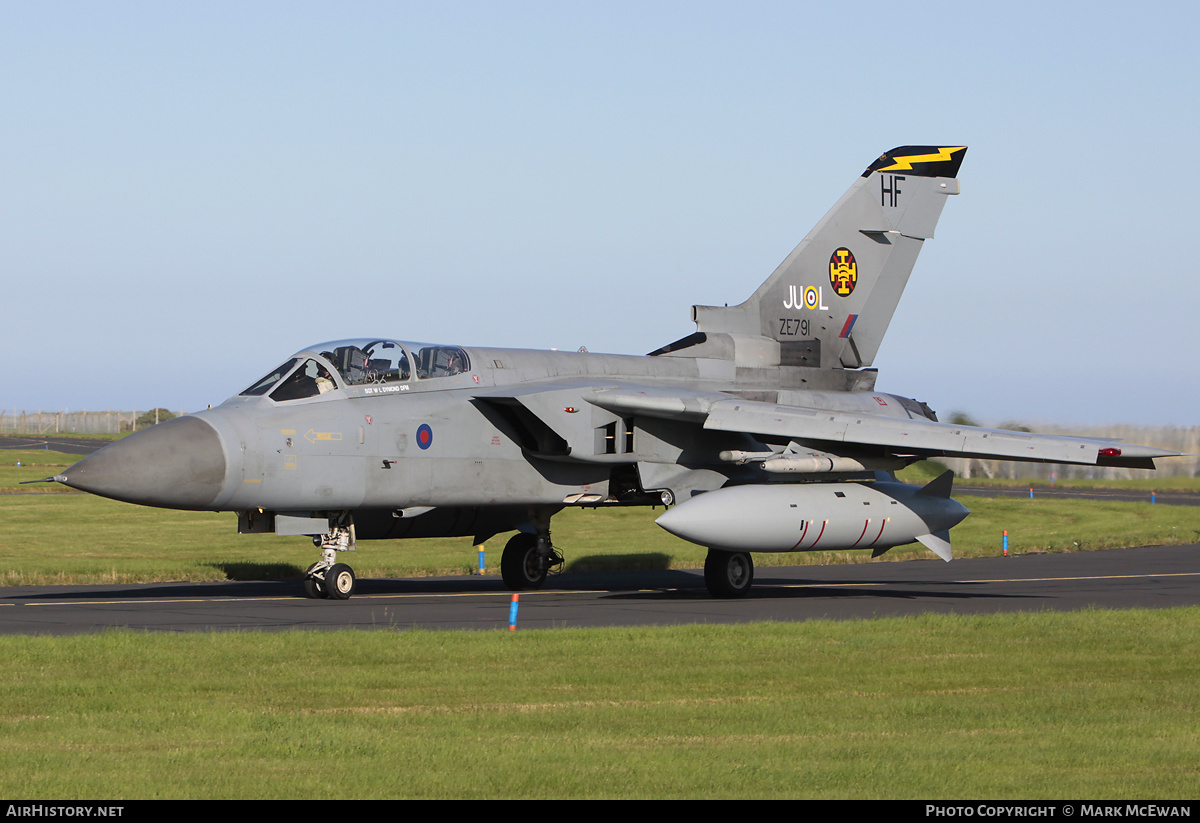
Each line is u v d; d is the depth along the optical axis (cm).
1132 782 1919
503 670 2817
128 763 1970
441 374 4888
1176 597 4888
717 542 4706
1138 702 2556
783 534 4822
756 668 2884
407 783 1869
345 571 4659
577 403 4894
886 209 6141
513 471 4972
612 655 3033
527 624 3778
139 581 5578
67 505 9956
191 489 4188
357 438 4534
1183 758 2069
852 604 4569
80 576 5497
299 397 4519
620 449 5028
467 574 6162
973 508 10888
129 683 2602
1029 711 2452
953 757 2056
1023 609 4381
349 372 4659
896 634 3456
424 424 4712
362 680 2672
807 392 5709
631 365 5419
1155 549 7950
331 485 4472
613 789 1850
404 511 4778
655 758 2027
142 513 9456
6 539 7394
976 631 3525
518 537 5444
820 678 2783
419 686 2628
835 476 5316
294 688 2586
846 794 1841
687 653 3077
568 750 2073
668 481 5169
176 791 1820
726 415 4944
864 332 6100
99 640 3100
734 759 2027
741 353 5712
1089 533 8881
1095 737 2219
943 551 5231
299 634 3256
